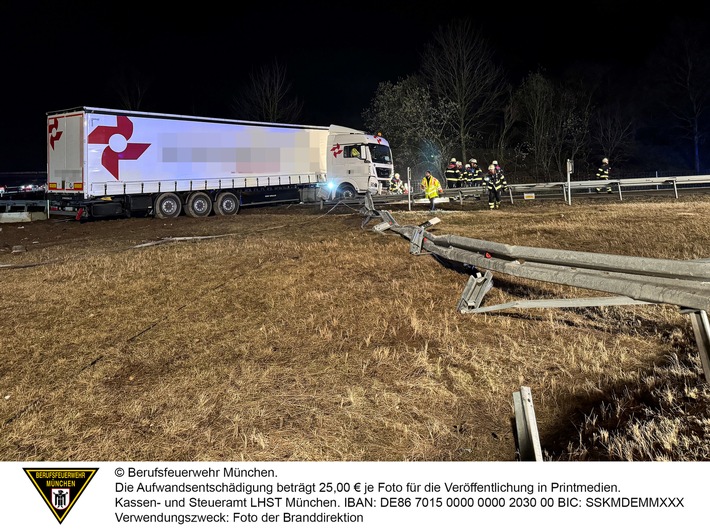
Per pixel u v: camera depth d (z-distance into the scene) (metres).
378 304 7.74
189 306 8.18
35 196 30.89
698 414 4.37
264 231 15.79
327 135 24.98
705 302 4.20
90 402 5.39
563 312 7.22
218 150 21.66
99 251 13.63
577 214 15.09
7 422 5.09
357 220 16.56
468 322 7.00
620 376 5.39
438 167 38.75
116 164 19.30
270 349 6.43
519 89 43.16
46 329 7.53
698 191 21.00
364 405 5.11
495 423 4.86
